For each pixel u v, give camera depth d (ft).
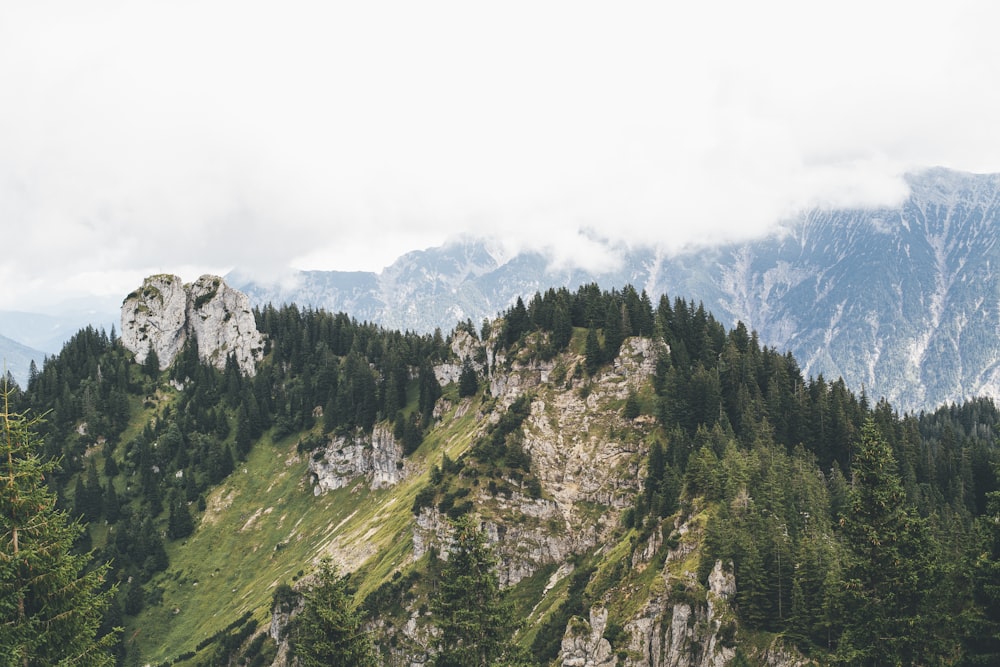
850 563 161.99
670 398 476.54
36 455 118.62
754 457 352.08
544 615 390.21
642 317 541.34
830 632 243.81
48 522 114.73
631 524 410.11
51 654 111.75
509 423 532.73
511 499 483.51
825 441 449.48
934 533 335.67
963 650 148.97
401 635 433.48
